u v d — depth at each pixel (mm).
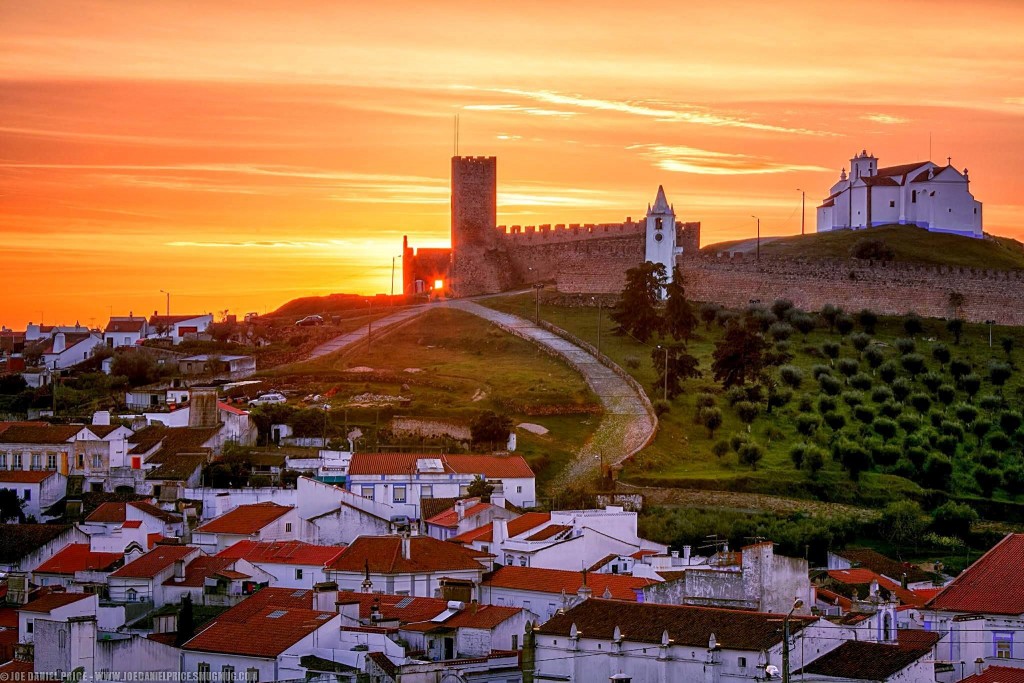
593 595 149375
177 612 153125
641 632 126000
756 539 185250
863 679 114438
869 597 152000
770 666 116500
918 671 116500
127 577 161375
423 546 168375
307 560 166750
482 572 162750
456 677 128875
